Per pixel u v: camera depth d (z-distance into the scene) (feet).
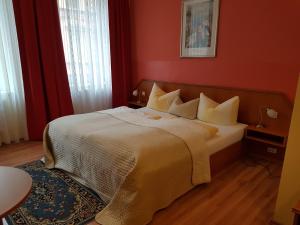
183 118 10.64
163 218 6.28
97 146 6.93
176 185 6.78
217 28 10.64
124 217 5.74
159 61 13.66
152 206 6.10
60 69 12.25
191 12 11.44
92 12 13.21
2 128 11.21
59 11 11.96
